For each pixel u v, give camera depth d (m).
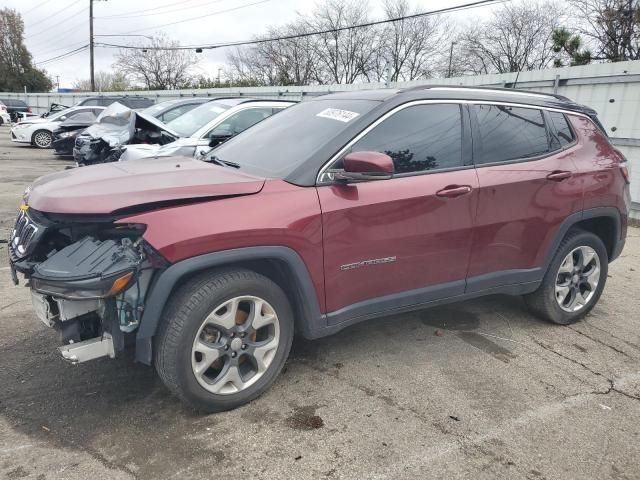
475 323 4.21
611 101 8.66
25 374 3.17
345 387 3.16
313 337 3.06
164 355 2.61
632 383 3.37
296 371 3.34
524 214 3.67
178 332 2.59
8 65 65.44
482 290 3.65
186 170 3.07
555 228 3.87
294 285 2.92
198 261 2.55
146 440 2.60
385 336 3.90
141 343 2.65
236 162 3.44
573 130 4.09
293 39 45.72
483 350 3.73
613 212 4.21
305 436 2.68
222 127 7.27
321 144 3.09
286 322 2.98
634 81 8.27
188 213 2.57
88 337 2.72
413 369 3.41
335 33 44.81
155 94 27.22
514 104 3.81
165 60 56.78
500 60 40.81
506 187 3.54
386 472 2.44
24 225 2.81
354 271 3.06
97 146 7.77
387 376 3.31
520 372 3.44
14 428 2.65
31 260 2.68
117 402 2.92
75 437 2.61
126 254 2.46
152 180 2.79
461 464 2.52
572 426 2.86
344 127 3.15
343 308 3.10
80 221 2.54
